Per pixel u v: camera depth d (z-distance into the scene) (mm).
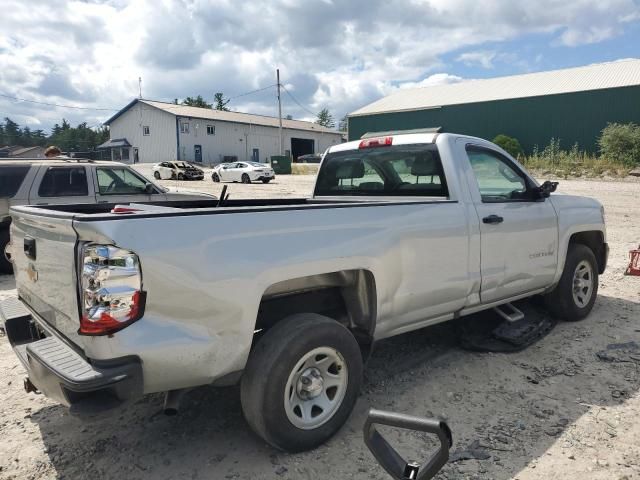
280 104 46594
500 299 4516
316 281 3336
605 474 2811
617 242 9656
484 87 43594
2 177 7988
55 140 105000
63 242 2668
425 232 3744
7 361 4543
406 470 1592
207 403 3732
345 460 3008
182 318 2633
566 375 4062
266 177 29531
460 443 3152
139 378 2506
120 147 60469
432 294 3852
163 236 2564
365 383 4008
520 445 3113
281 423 2920
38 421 3525
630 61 40094
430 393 3818
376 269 3416
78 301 2535
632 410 3494
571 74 40562
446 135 4324
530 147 38375
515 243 4500
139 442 3240
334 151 5328
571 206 5242
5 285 7484
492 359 4406
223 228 2766
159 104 58875
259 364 2889
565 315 5230
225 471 2920
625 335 4883
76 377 2381
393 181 4676
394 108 44875
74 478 2881
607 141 31219
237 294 2777
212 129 58219
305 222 3104
